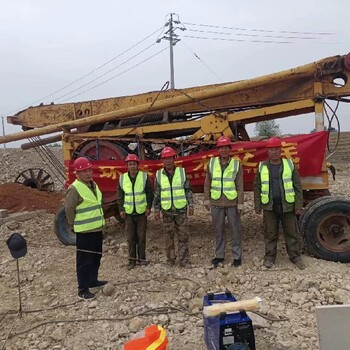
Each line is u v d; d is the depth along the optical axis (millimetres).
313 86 7328
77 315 5262
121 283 6082
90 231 5742
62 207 8062
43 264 7078
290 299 5281
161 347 3631
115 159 7988
